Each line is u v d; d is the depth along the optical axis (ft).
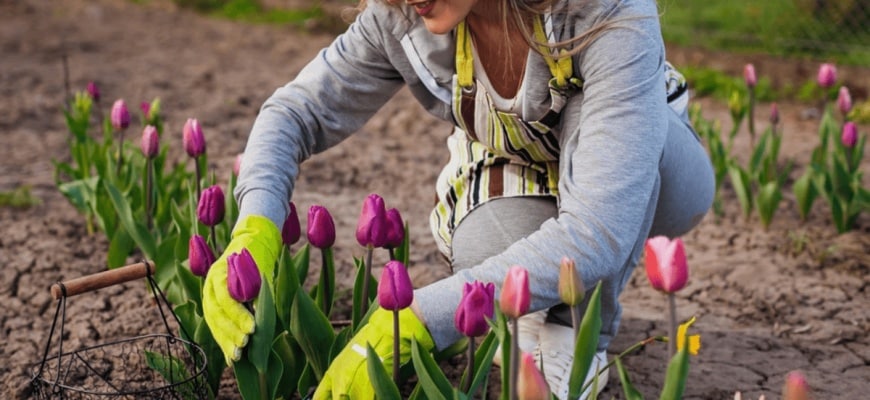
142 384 9.98
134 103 22.65
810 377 10.22
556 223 7.16
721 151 15.03
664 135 7.32
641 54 7.21
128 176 13.69
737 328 11.49
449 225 9.14
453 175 9.27
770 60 25.91
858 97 23.62
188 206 11.97
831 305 11.94
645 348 10.80
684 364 6.12
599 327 6.82
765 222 14.65
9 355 10.91
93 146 14.96
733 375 10.27
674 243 5.99
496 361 9.95
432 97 8.64
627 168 7.09
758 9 28.71
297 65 27.45
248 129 20.71
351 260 13.47
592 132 7.23
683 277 6.06
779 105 23.35
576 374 6.95
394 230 8.07
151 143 12.08
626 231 7.06
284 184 8.49
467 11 7.30
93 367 10.38
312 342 8.16
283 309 8.37
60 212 15.49
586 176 7.15
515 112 8.07
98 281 8.00
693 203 9.21
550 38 7.48
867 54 26.11
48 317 11.86
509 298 6.14
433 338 7.19
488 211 8.73
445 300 7.13
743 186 14.90
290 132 8.69
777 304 12.04
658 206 9.09
